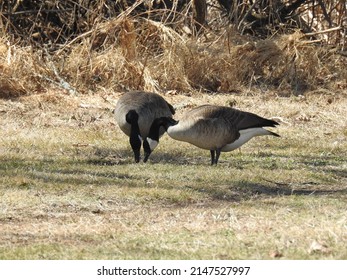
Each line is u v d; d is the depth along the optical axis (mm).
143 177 17125
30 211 14320
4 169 17500
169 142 21219
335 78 31016
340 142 22219
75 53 29391
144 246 12148
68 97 26906
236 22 32031
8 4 30875
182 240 12438
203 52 30172
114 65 28859
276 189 16625
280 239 12266
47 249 12000
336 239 12125
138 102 19203
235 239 12375
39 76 28125
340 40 33750
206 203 15211
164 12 30422
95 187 16047
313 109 26922
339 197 15703
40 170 17641
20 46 29891
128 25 29359
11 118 24062
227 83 29703
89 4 32125
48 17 32344
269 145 21438
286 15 34312
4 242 12461
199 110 17844
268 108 26859
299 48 30953
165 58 29328
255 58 30750
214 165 18250
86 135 21875
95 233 12977
